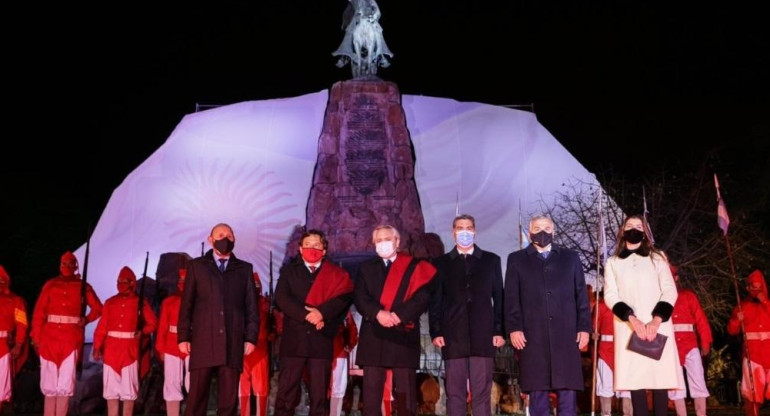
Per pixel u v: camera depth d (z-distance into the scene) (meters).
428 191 26.98
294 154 27.36
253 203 26.48
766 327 12.24
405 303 9.08
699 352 12.52
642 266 8.66
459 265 9.58
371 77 23.73
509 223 26.52
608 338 13.12
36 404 19.12
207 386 9.53
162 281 20.83
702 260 23.92
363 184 22.30
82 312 12.24
